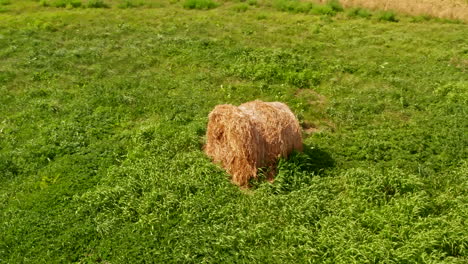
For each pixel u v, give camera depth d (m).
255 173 8.71
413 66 14.45
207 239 7.39
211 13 20.33
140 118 11.53
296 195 8.25
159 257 7.15
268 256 7.07
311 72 13.79
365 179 8.59
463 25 18.39
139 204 8.11
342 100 12.27
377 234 7.37
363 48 16.08
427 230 7.29
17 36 17.11
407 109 11.78
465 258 6.88
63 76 13.78
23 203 8.34
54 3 21.38
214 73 13.93
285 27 18.42
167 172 8.97
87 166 9.34
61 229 7.70
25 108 11.84
